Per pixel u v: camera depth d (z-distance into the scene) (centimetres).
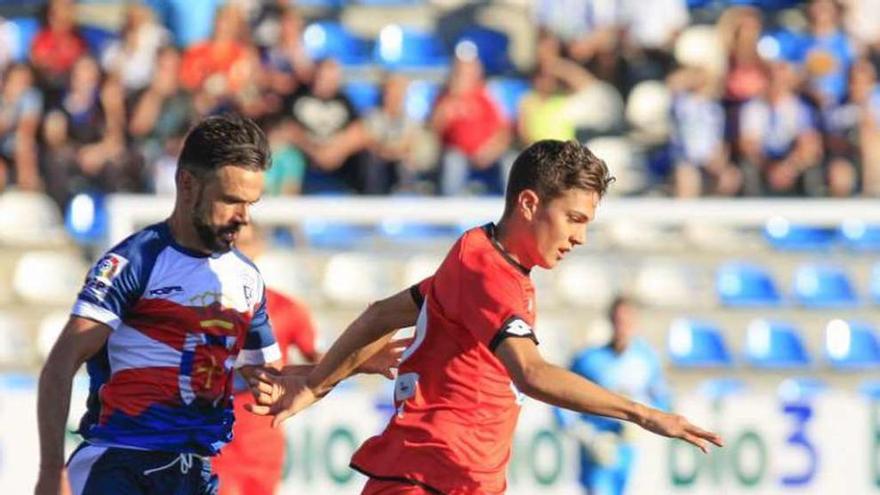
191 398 1379
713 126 3628
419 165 3716
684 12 3994
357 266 3319
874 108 3922
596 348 2695
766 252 3478
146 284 1354
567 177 1359
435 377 1400
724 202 2894
